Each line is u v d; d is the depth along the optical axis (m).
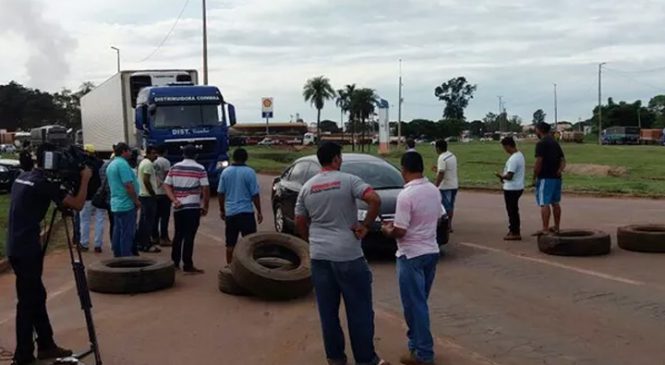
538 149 12.02
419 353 6.27
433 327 7.53
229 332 7.54
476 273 10.27
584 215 16.73
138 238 12.66
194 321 7.99
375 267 11.00
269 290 8.80
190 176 10.62
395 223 6.28
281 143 95.75
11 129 135.00
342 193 6.05
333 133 125.88
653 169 35.41
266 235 9.63
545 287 9.32
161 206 13.20
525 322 7.67
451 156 13.38
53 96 138.25
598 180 27.67
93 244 13.67
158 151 13.12
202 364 6.51
